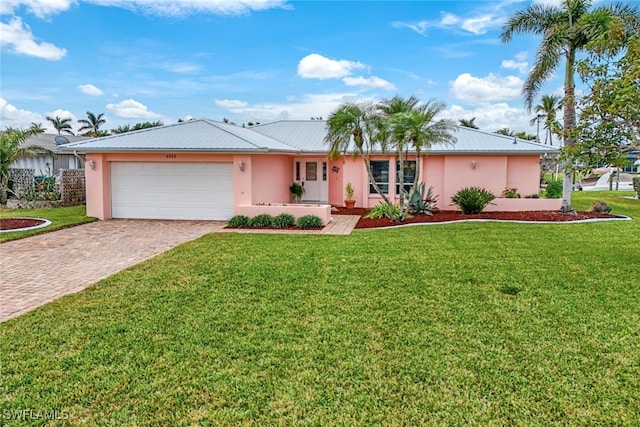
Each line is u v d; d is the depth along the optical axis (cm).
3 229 1453
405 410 409
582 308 659
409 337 564
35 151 2642
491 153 1936
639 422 386
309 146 2130
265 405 418
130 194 1778
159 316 645
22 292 794
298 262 970
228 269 912
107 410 411
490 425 386
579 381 453
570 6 1684
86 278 886
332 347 537
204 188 1728
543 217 1652
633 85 784
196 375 473
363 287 777
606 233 1295
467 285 783
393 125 1484
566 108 1677
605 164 907
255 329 594
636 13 1606
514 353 517
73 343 554
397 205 1941
